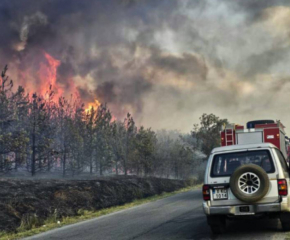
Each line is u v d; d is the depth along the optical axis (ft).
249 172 23.77
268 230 26.32
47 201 47.83
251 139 51.37
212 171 25.72
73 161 105.70
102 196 58.34
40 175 98.84
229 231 27.27
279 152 27.68
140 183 76.95
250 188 23.77
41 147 92.43
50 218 40.83
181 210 42.04
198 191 72.28
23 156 81.05
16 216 39.83
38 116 95.40
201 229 28.91
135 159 108.68
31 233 33.30
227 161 25.99
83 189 57.62
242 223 30.25
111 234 29.53
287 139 57.31
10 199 43.80
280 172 24.11
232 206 24.36
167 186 85.30
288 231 25.17
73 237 29.48
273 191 23.73
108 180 70.59
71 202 50.85
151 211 43.57
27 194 48.19
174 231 28.89
